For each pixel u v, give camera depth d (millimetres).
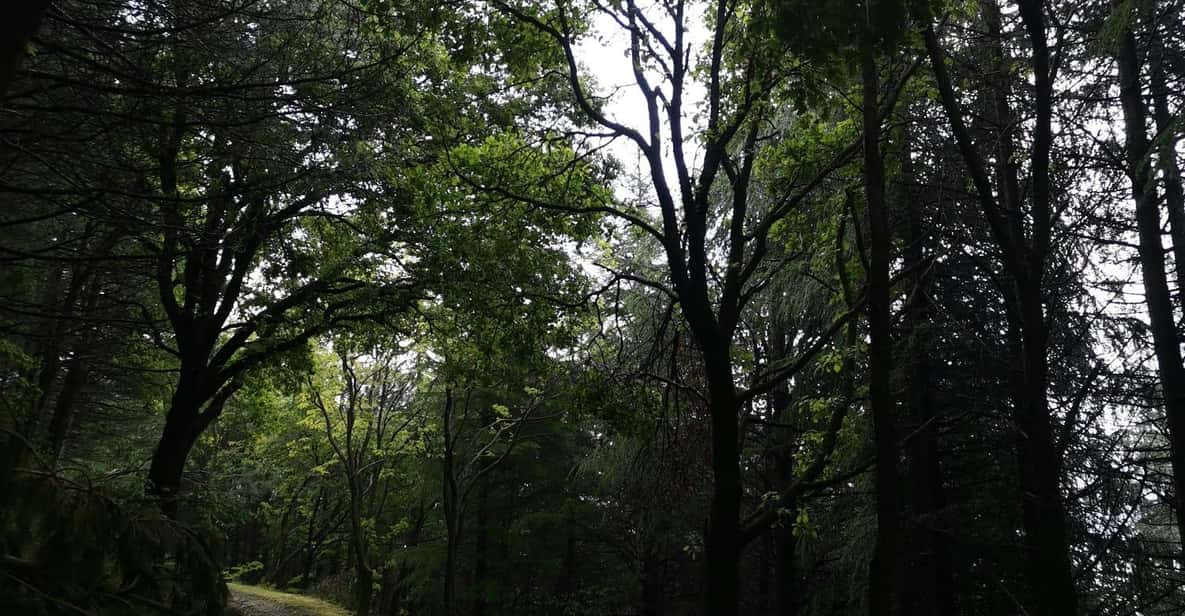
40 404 12516
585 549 25859
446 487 22578
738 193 10484
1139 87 9445
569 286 13672
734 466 8922
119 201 7152
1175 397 9617
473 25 10195
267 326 15016
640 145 9914
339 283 15969
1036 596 7125
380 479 31094
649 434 11016
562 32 10391
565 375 12398
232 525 22047
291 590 33469
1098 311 12086
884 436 6824
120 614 2998
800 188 11070
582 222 11570
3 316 7883
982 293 13570
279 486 33781
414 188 12203
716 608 8414
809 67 8852
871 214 7090
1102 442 12312
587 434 26422
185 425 14422
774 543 20719
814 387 14906
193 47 6902
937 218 11000
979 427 13391
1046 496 6949
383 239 14492
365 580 23297
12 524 2820
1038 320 7219
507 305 11922
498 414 25938
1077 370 12617
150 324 8375
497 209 11531
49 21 6117
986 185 7320
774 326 15531
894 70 10023
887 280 6988
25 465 2941
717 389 9086
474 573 25938
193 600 3326
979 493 13328
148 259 7672
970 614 13383
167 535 3314
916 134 11156
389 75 10062
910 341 12461
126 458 23984
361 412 26516
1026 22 7266
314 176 9812
